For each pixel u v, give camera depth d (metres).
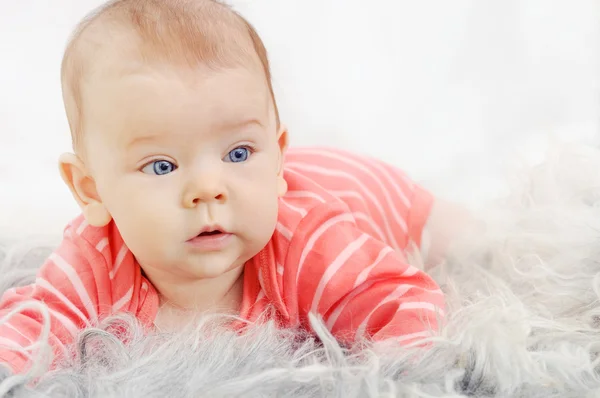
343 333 1.03
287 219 1.07
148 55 0.89
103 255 1.02
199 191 0.88
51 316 0.98
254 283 1.05
